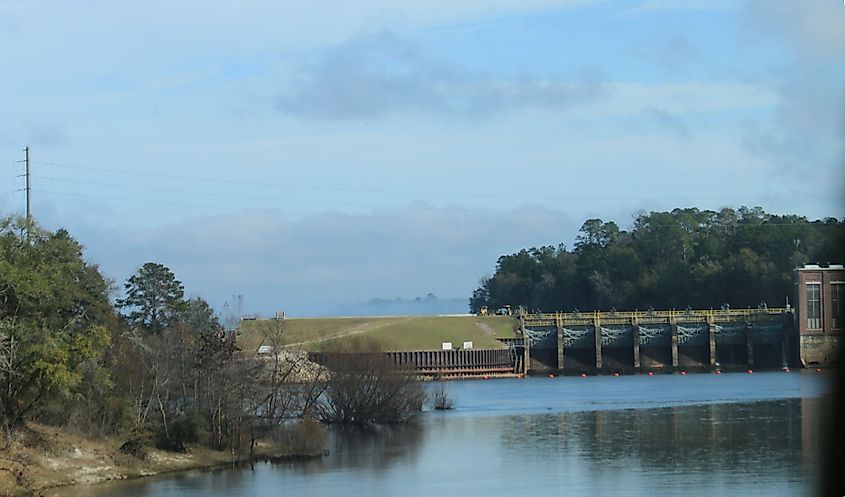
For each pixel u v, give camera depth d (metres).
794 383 199.12
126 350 99.62
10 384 84.06
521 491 76.06
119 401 92.69
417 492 76.38
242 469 88.81
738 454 93.69
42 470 80.38
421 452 100.50
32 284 86.50
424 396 151.00
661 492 74.06
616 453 96.62
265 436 97.62
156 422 93.75
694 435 110.44
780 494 72.44
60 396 85.94
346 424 127.38
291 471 87.62
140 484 80.62
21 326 84.81
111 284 99.62
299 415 110.56
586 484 78.44
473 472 86.12
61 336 87.31
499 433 117.62
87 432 89.00
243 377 97.25
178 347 102.19
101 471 83.25
